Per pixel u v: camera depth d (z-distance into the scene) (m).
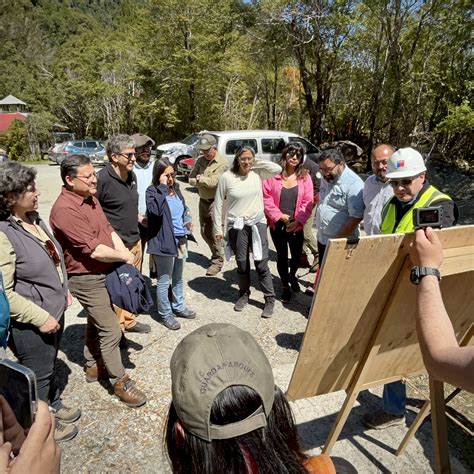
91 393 2.82
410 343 1.75
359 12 14.45
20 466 0.70
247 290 4.12
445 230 1.31
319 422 2.58
